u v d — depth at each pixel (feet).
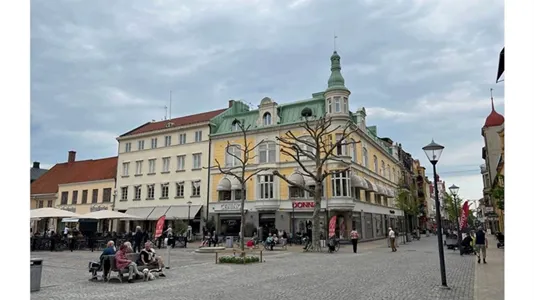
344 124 127.44
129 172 169.07
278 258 73.77
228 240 105.81
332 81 132.67
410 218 227.61
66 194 187.42
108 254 44.73
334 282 42.06
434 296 33.88
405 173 229.45
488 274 47.32
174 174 156.25
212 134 149.89
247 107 170.71
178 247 108.17
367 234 142.20
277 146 136.26
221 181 141.69
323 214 124.26
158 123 182.91
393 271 51.85
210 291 36.60
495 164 155.63
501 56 41.83
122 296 34.22
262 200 131.64
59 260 69.36
